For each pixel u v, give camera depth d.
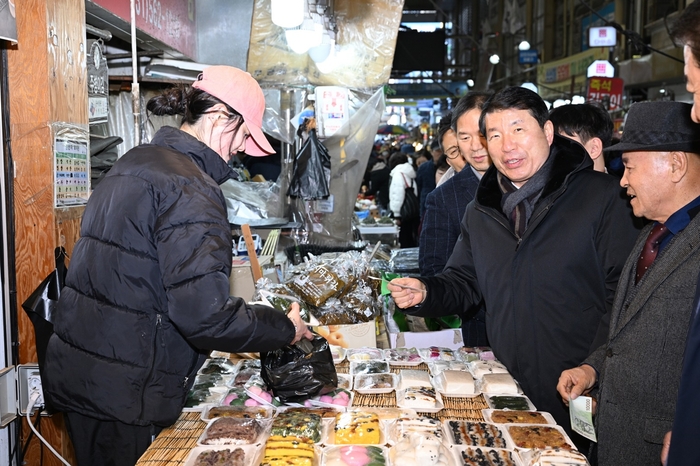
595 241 2.07
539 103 2.09
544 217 2.09
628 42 14.83
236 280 3.04
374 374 2.12
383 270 3.49
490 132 2.11
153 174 1.61
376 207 8.29
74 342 1.65
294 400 1.90
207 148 1.73
